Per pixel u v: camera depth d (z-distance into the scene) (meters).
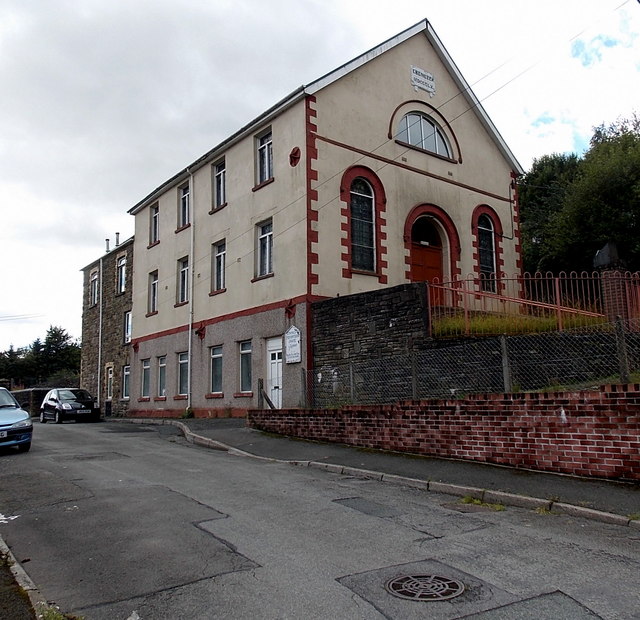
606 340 10.35
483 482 9.01
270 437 14.71
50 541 6.60
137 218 29.00
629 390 8.55
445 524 7.09
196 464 11.78
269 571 5.45
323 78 18.67
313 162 18.22
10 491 9.29
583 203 23.36
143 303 27.64
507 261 24.00
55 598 4.98
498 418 10.12
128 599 4.91
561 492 8.18
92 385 32.78
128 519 7.41
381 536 6.56
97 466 11.59
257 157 20.66
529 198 34.66
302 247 17.86
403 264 20.00
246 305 20.22
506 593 4.86
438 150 22.50
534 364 10.95
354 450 12.34
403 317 14.73
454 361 11.70
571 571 5.39
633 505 7.45
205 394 22.05
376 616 4.46
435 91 22.61
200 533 6.73
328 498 8.52
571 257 24.39
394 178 20.36
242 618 4.48
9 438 13.30
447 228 21.75
